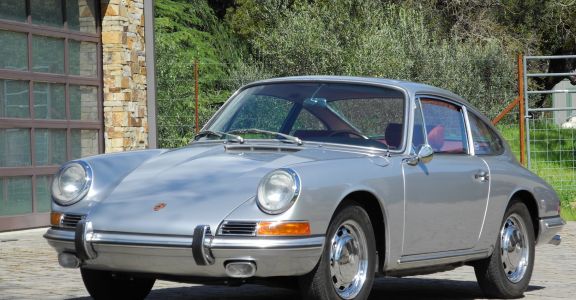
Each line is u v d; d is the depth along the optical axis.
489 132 8.48
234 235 6.05
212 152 7.11
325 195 6.25
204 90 33.47
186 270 6.18
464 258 7.76
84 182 6.76
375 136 7.24
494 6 40.66
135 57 16.62
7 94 14.23
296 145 7.12
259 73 28.98
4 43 14.20
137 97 16.69
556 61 44.06
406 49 29.22
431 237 7.34
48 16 15.08
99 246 6.36
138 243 6.20
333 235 6.42
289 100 7.55
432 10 38.44
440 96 7.93
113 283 7.23
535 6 40.91
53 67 15.15
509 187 8.23
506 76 30.78
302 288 6.41
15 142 14.36
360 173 6.66
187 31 35.91
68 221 6.63
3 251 11.76
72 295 8.02
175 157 7.11
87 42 15.89
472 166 7.88
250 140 7.30
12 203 14.31
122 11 16.19
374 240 6.75
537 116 40.25
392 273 7.13
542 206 8.65
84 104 15.80
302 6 29.52
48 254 11.43
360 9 30.61
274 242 6.01
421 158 7.23
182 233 6.12
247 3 39.00
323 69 28.17
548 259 11.36
